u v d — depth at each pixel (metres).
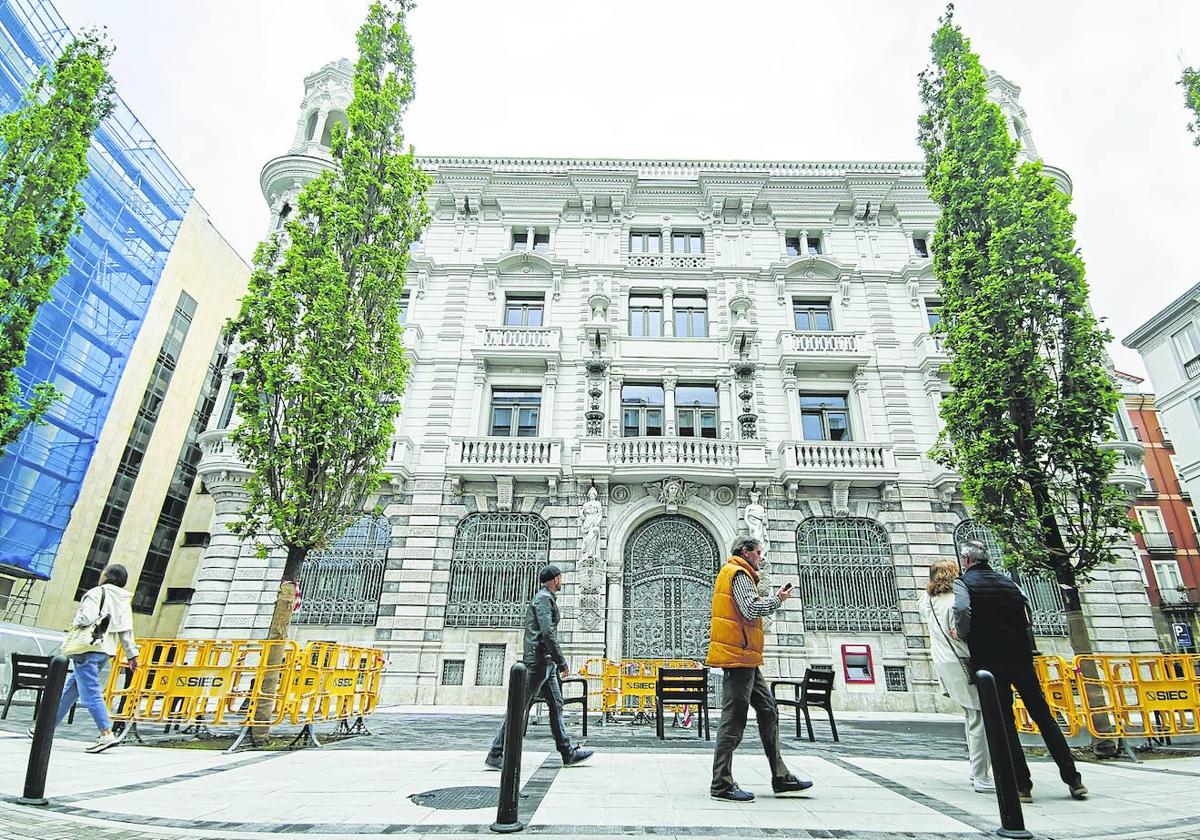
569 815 4.54
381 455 11.23
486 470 19.03
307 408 10.10
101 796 5.05
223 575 17.84
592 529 18.36
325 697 9.03
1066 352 10.51
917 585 18.30
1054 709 9.28
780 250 23.25
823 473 18.92
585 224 23.59
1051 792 5.85
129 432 29.44
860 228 23.48
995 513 10.59
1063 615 17.83
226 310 35.44
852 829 4.23
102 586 7.83
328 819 4.41
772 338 21.78
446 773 6.28
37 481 23.56
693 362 21.03
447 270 22.42
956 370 11.37
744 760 7.35
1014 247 10.96
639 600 18.52
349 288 11.20
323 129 22.88
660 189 23.98
